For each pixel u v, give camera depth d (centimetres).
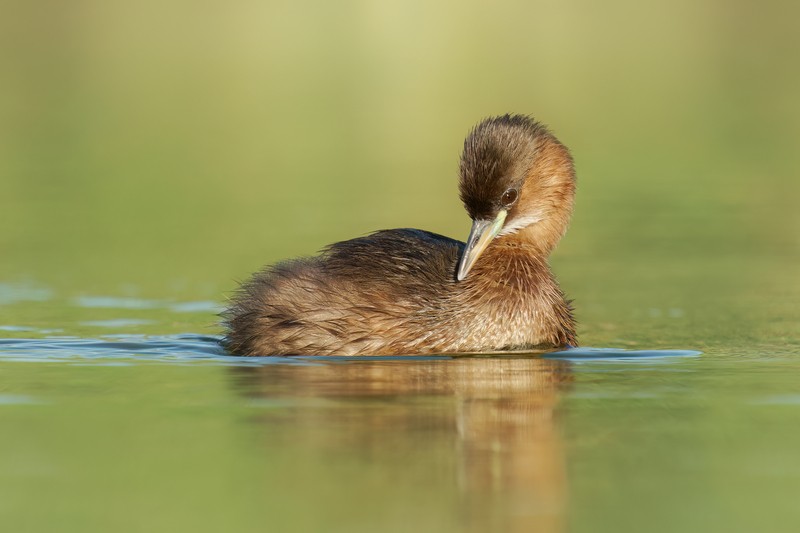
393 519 925
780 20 6078
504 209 1537
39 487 1002
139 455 1077
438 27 5900
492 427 1151
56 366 1427
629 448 1095
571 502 966
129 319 1745
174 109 4175
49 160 3284
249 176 3134
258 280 1551
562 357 1477
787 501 966
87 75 4753
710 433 1139
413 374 1364
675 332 1658
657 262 2164
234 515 936
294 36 5709
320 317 1473
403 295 1484
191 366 1419
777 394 1280
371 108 4203
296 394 1271
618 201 2783
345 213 2592
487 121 1577
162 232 2445
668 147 3497
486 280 1520
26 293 1923
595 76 4781
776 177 3067
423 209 2622
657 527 916
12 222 2528
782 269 2094
